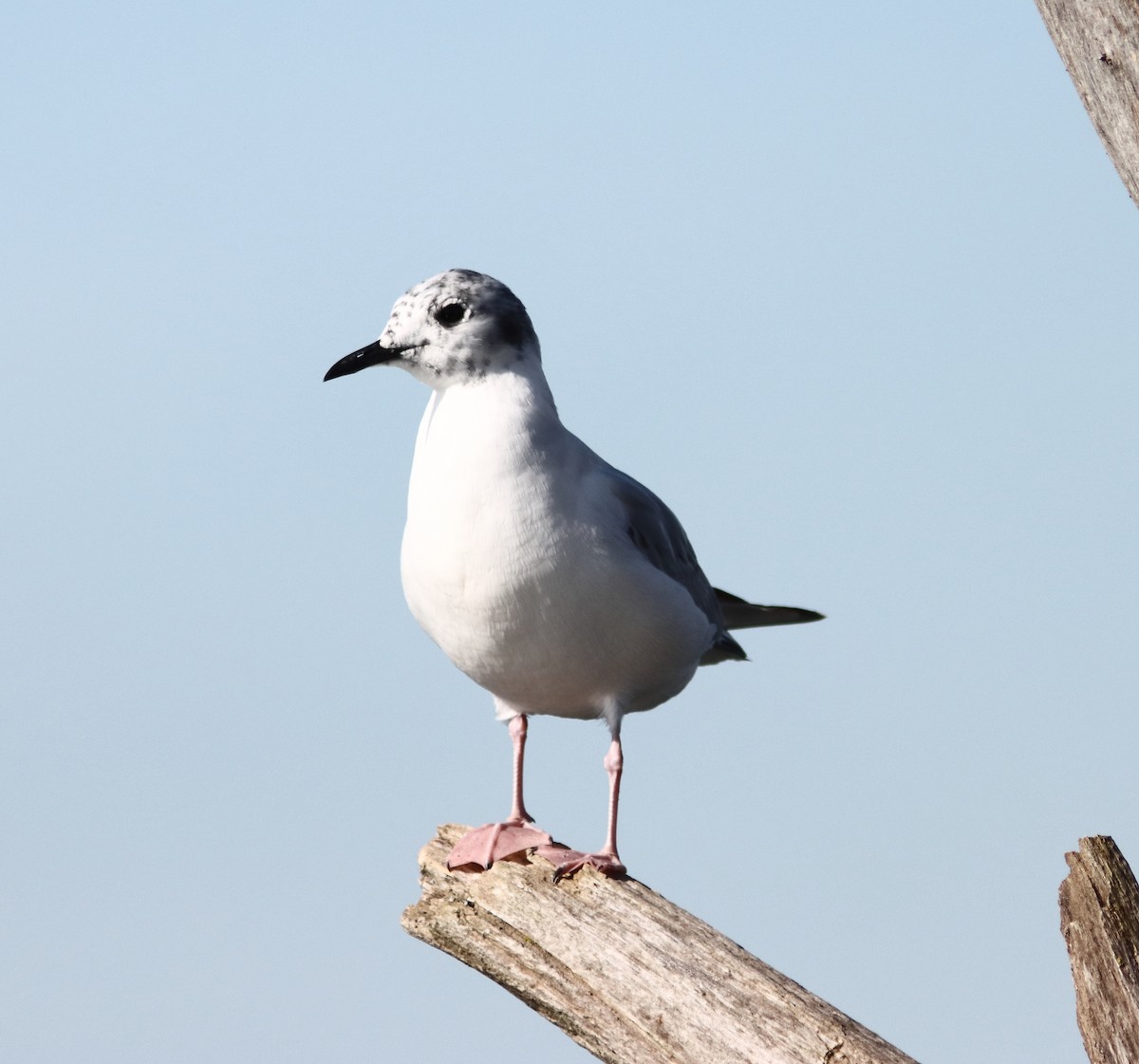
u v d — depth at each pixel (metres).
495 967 10.93
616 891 10.63
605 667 12.09
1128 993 8.70
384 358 11.95
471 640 11.89
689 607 12.44
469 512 11.39
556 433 11.73
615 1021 10.25
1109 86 9.64
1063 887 9.11
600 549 11.55
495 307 11.75
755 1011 9.70
